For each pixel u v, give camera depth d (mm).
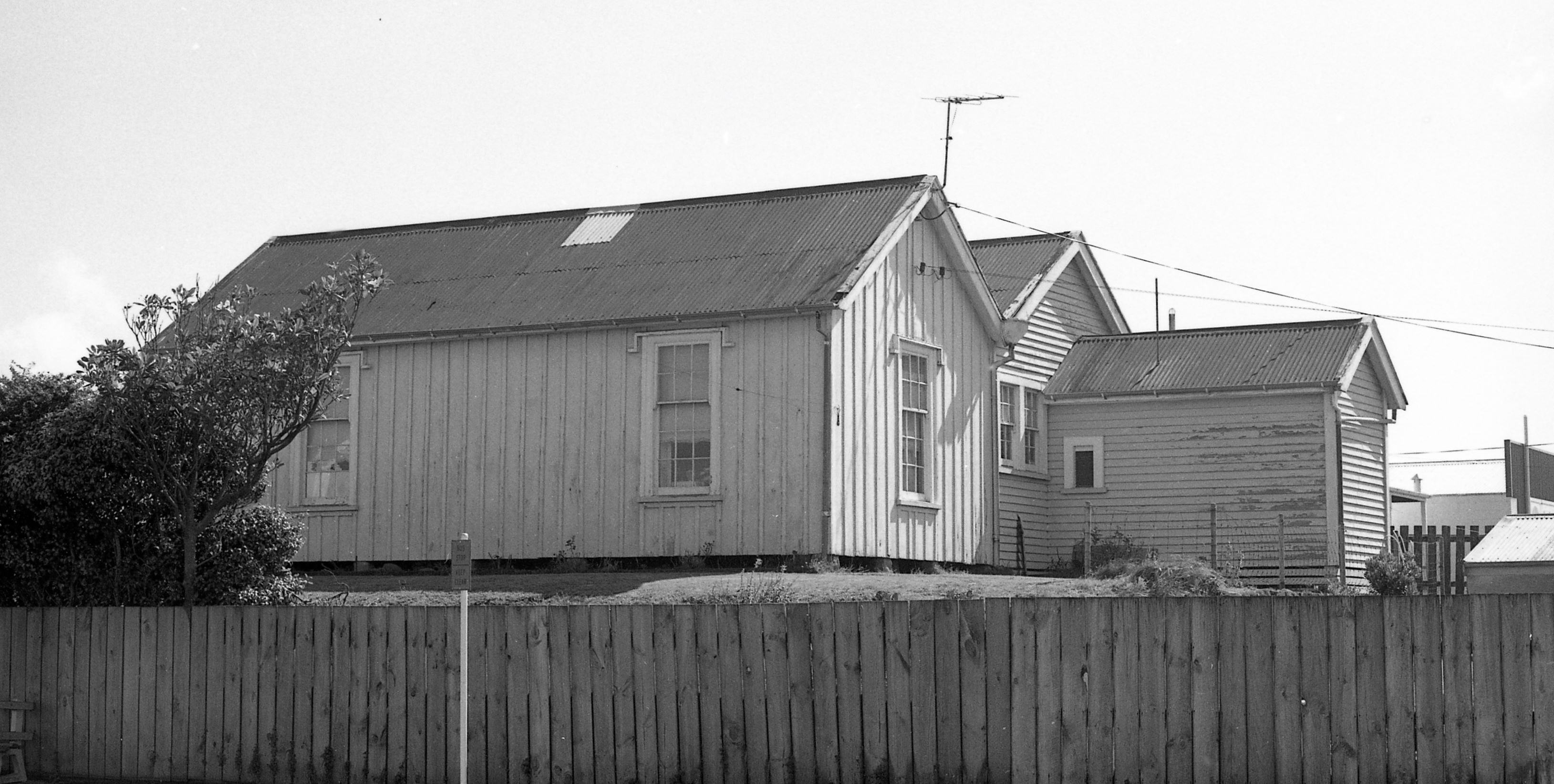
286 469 27453
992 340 29000
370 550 26641
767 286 24750
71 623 16484
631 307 25344
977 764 13453
